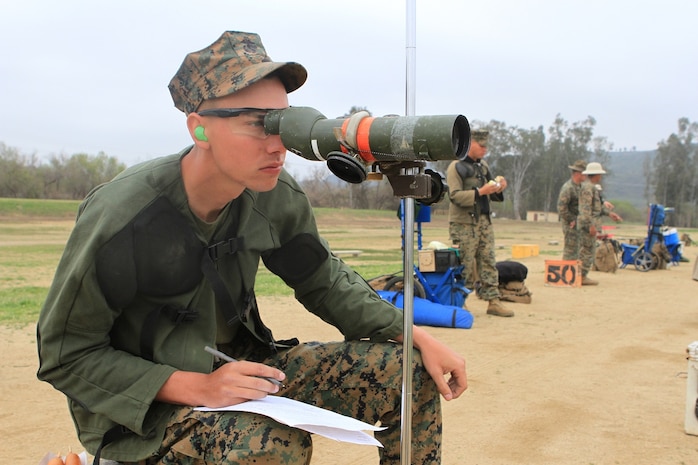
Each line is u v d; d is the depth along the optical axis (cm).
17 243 1889
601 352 531
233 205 188
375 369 188
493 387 423
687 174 7275
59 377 168
